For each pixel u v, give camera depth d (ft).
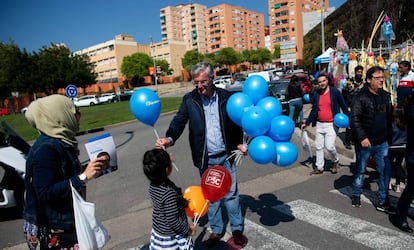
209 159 11.51
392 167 16.79
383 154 13.75
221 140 11.41
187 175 21.74
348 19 109.09
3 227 15.69
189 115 11.41
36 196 7.07
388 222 13.07
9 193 16.14
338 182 18.21
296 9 329.31
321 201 15.60
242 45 435.53
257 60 325.01
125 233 13.66
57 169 6.95
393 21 69.87
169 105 81.25
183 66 295.07
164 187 8.22
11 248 13.48
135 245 12.52
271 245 11.82
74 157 7.43
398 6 69.51
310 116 19.44
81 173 7.55
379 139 13.58
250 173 20.97
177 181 20.59
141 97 10.80
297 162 23.02
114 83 259.39
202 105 11.26
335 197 15.99
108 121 60.34
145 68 264.72
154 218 8.45
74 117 7.39
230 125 11.43
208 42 436.35
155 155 8.07
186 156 27.22
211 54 305.12
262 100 11.53
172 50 338.34
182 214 8.59
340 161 22.57
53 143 6.93
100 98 146.92
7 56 145.18
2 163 15.93
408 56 32.17
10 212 17.43
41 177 6.70
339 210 14.46
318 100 19.15
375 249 11.12
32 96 166.09
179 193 8.55
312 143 29.68
